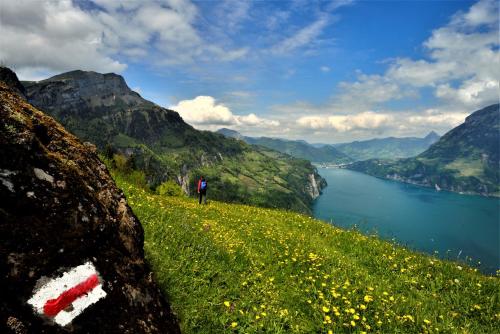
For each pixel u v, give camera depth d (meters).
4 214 3.44
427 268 12.42
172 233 10.44
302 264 11.75
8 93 4.91
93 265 4.05
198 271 9.00
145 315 4.53
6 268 3.25
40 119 5.08
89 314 3.74
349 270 11.70
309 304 8.99
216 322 7.17
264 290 9.25
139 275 4.94
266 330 7.63
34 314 3.31
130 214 5.61
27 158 3.95
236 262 10.73
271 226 17.88
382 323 8.31
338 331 7.84
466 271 12.38
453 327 8.45
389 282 11.34
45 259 3.56
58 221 3.87
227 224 16.70
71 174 4.50
